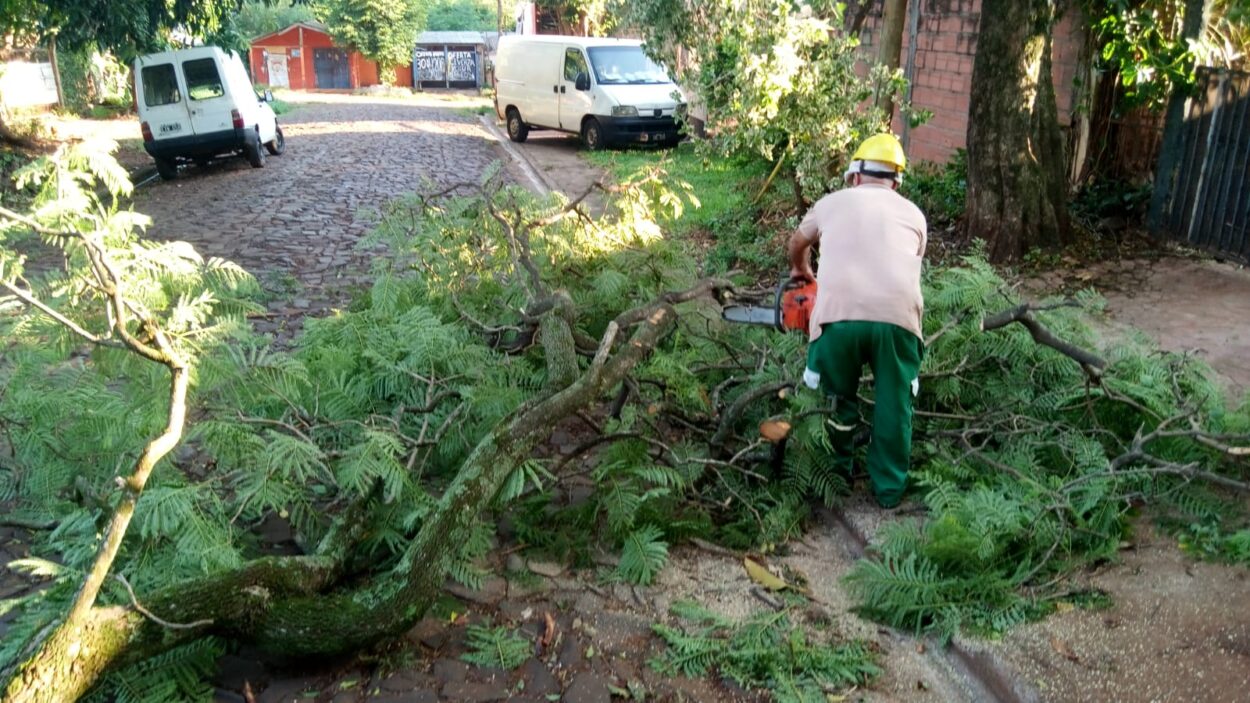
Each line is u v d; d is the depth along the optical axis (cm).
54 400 416
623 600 378
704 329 565
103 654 287
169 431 311
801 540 428
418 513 368
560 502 447
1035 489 389
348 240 1072
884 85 941
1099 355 503
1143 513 416
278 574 332
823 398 452
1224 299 707
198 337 403
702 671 333
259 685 326
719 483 459
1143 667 315
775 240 954
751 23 874
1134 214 887
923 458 466
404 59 5447
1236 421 449
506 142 2144
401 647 345
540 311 516
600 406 560
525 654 340
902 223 434
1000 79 795
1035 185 814
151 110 1561
